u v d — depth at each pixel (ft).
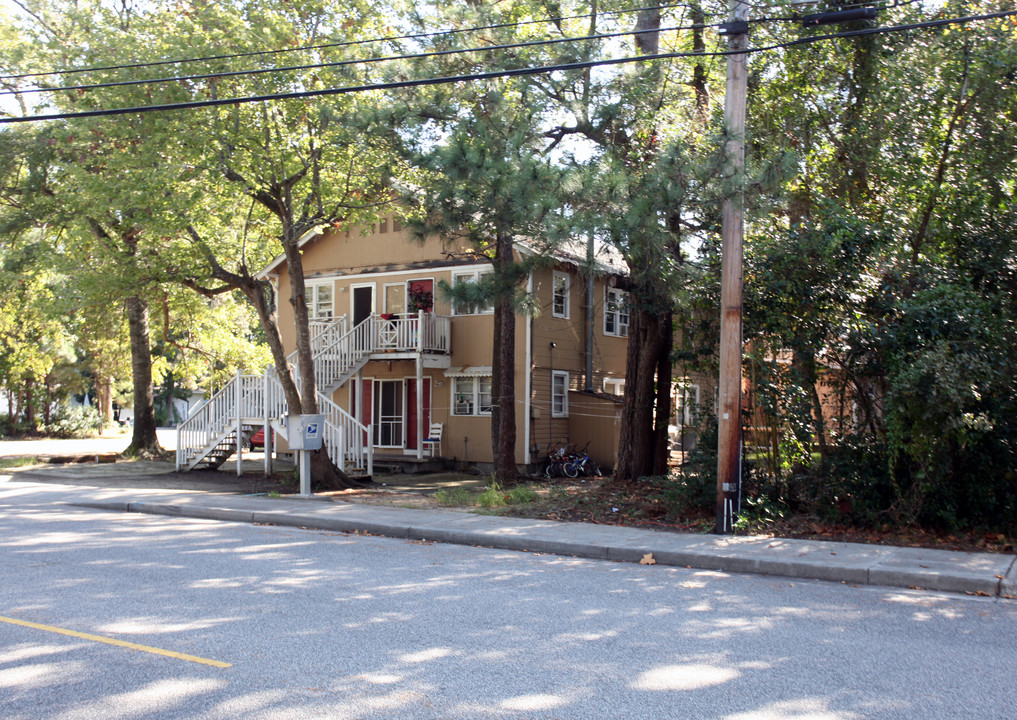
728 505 37.93
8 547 35.19
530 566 32.07
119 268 58.39
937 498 36.91
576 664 18.78
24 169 79.41
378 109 44.50
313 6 53.67
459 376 79.05
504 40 44.98
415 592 26.63
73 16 58.80
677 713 15.67
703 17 49.01
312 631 21.52
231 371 101.65
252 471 73.00
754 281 40.60
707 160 37.70
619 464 55.06
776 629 22.22
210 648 19.88
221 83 51.39
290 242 57.77
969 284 39.06
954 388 33.06
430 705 16.05
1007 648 20.47
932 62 45.27
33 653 19.43
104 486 61.26
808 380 39.86
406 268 82.48
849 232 38.24
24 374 143.54
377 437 84.53
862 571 29.60
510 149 40.70
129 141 55.26
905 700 16.48
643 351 54.49
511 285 42.88
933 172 45.42
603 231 38.19
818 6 45.78
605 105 45.01
